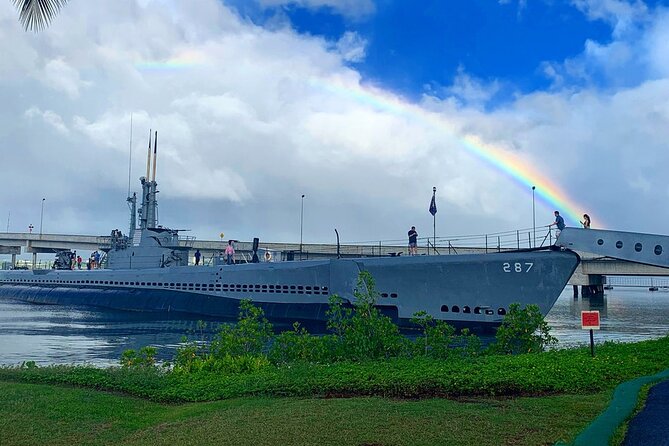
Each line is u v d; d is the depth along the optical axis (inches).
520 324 543.2
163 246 1384.1
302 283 1030.4
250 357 486.9
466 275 848.9
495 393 365.4
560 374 395.2
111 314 1227.2
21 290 1626.5
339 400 348.2
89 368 470.3
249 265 1127.6
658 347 511.5
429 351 522.6
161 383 415.8
